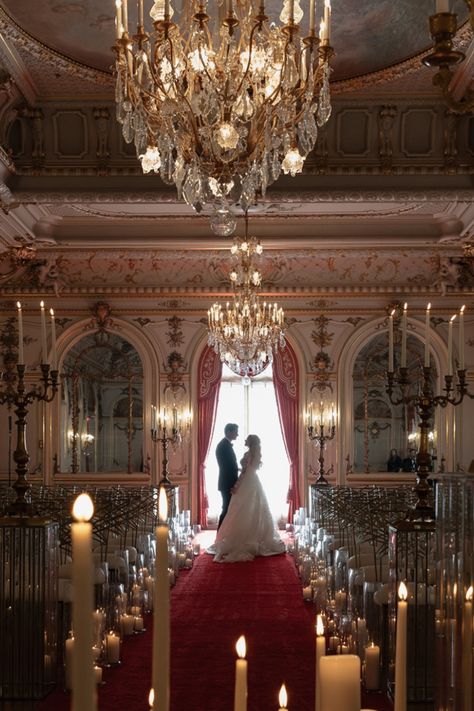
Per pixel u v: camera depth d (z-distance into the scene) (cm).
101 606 789
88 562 101
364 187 1213
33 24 960
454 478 409
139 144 813
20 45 1000
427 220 1578
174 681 661
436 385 1730
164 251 1698
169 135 816
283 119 781
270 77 781
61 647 674
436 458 1731
